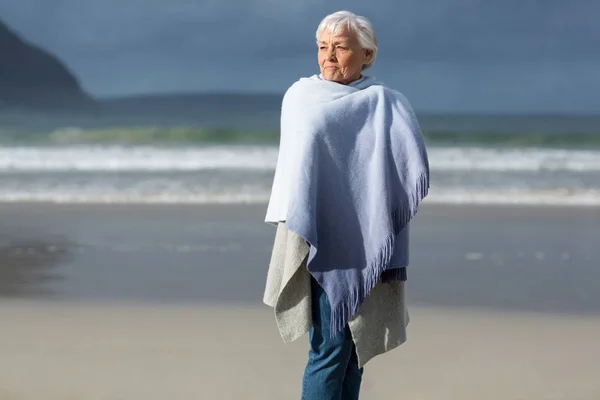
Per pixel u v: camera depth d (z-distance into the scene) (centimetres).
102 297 923
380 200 365
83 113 7750
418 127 376
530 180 2325
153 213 1623
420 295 946
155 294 938
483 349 690
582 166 2788
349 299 372
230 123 6875
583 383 590
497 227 1488
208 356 654
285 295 386
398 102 380
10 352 668
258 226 1471
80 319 805
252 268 1102
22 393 554
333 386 394
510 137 4397
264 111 7831
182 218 1559
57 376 596
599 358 665
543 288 994
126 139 4447
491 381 592
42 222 1513
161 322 789
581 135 4244
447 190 2041
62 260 1162
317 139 368
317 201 369
